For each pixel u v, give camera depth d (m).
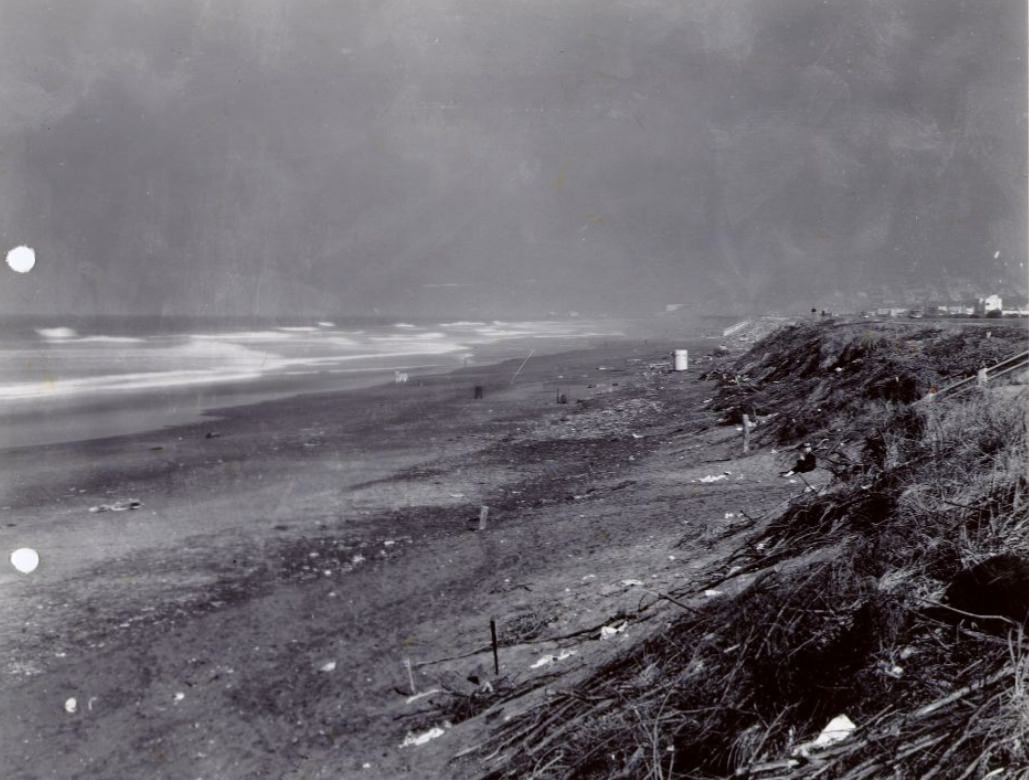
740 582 5.75
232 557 8.77
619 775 3.60
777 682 3.83
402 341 62.66
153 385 27.44
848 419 11.91
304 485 12.28
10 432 17.47
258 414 20.20
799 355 19.45
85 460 14.31
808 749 3.33
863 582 4.36
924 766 2.92
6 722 5.26
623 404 19.92
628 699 4.31
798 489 9.01
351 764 4.52
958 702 3.19
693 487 10.35
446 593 7.32
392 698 5.32
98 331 74.50
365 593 7.52
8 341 55.38
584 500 10.63
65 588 7.79
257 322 110.06
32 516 10.52
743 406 15.86
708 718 3.82
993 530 4.40
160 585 7.88
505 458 14.20
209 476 12.97
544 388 25.36
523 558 8.13
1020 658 3.21
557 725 4.32
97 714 5.36
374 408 21.22
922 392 11.48
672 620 5.28
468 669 5.57
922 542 4.61
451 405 21.59
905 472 6.11
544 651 5.66
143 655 6.26
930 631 3.77
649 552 7.56
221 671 5.93
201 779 4.54
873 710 3.40
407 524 10.05
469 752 4.37
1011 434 6.07
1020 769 2.69
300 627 6.73
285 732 4.99
